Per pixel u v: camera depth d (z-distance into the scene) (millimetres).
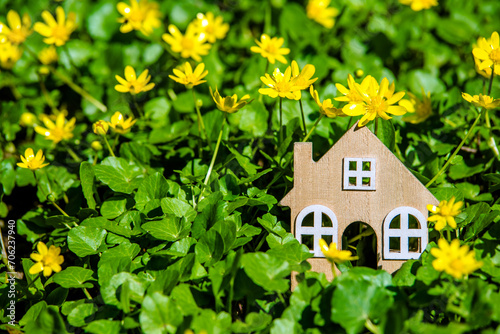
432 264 456
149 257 490
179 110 607
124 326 454
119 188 514
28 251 554
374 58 664
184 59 646
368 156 480
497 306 452
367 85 481
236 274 470
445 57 660
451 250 448
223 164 531
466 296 452
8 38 611
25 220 546
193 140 569
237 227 501
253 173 522
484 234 491
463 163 547
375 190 481
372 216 482
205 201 506
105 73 665
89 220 500
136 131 599
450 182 554
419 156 552
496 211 485
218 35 629
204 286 475
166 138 567
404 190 479
